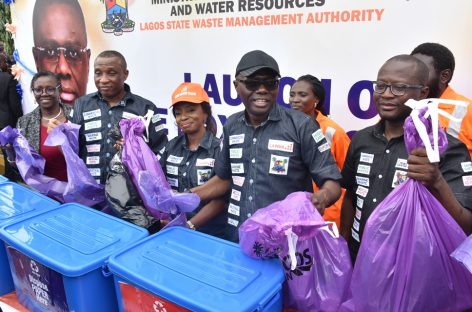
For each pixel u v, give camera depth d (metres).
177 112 2.00
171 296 1.09
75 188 1.98
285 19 2.81
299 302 1.22
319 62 2.73
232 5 3.04
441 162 1.33
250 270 1.21
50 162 2.53
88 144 2.53
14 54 4.86
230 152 1.70
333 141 2.47
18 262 1.49
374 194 1.53
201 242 1.40
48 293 1.39
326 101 2.76
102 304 1.33
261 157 1.61
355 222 1.63
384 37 2.47
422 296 1.08
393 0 2.40
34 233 1.49
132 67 3.77
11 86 4.39
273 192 1.59
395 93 1.40
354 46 2.58
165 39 3.47
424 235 1.07
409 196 1.10
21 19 4.64
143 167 1.71
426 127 1.08
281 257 1.19
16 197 1.92
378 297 1.12
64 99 4.38
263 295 1.09
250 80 1.50
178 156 2.09
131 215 1.68
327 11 2.64
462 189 1.28
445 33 2.28
